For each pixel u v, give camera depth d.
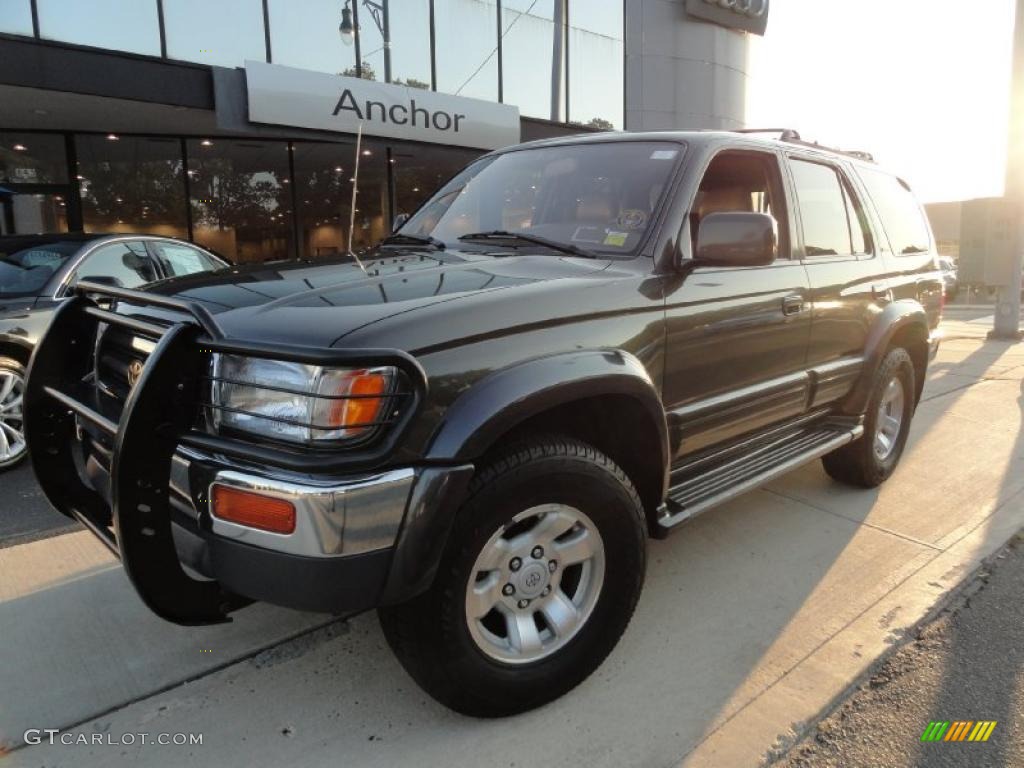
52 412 2.71
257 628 2.95
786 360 3.46
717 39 19.19
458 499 2.02
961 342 11.59
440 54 13.91
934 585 3.31
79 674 2.65
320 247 14.18
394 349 1.96
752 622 3.01
